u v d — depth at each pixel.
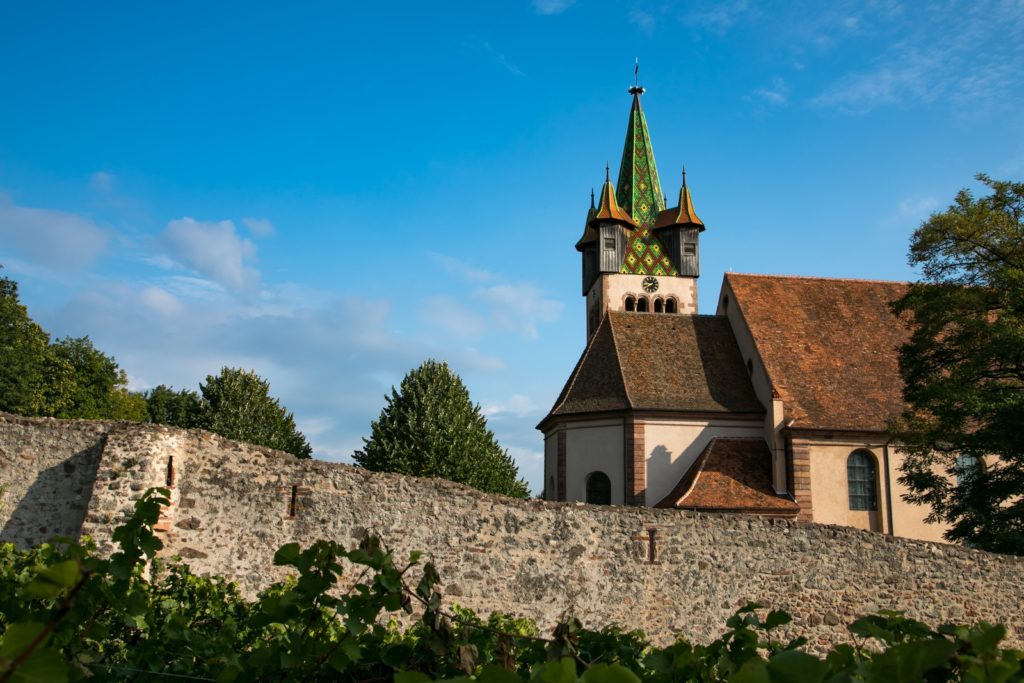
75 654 7.29
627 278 63.59
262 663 7.36
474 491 25.62
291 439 69.38
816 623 26.91
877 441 42.41
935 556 28.03
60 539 7.28
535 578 25.45
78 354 75.25
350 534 24.66
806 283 50.97
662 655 7.36
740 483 41.78
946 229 35.69
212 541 24.03
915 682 5.21
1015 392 32.69
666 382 46.44
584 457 45.19
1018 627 28.02
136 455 23.28
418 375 54.88
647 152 68.38
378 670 8.29
